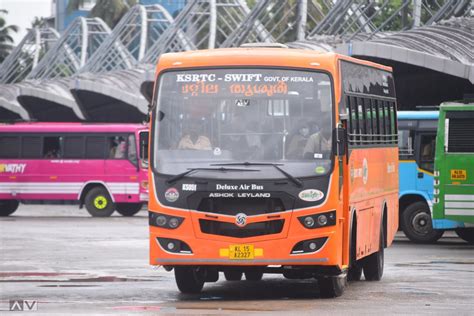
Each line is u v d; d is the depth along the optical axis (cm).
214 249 2659
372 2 7994
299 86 2727
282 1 9725
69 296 2773
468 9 7131
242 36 9444
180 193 2681
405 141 5003
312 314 2383
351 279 3297
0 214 7706
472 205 4506
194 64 2761
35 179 7462
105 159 7350
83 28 15262
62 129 7419
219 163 2684
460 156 4512
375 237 3275
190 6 11138
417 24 7312
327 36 7950
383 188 3441
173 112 2744
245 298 2773
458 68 6131
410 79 7519
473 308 2523
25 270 3534
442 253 4369
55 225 6334
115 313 2394
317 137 2694
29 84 12725
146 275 3359
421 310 2478
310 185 2658
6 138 7512
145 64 10931
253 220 2648
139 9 13450
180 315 2353
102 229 5912
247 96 2728
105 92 10125
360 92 3092
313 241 2648
